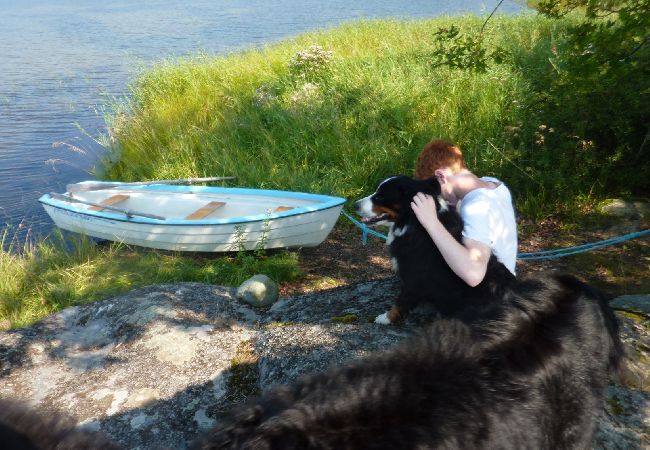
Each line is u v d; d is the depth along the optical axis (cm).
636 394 254
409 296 321
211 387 297
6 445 100
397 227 326
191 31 2097
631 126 605
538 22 1225
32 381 314
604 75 493
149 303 375
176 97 1055
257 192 643
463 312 192
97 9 2947
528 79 817
